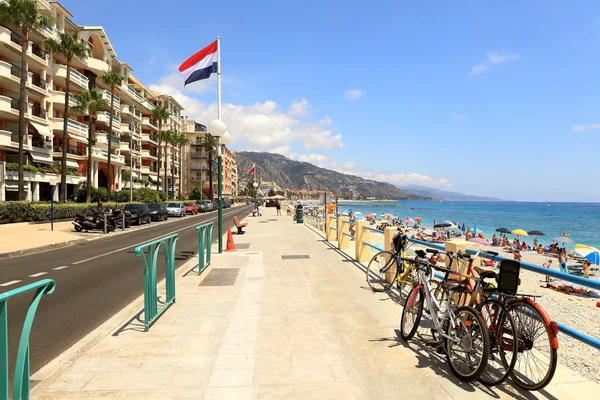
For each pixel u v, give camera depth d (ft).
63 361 13.76
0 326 7.95
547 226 197.47
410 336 14.44
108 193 133.59
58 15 125.08
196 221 109.29
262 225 89.15
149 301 16.35
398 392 10.82
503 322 11.20
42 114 113.39
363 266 31.99
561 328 10.60
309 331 15.93
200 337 15.21
